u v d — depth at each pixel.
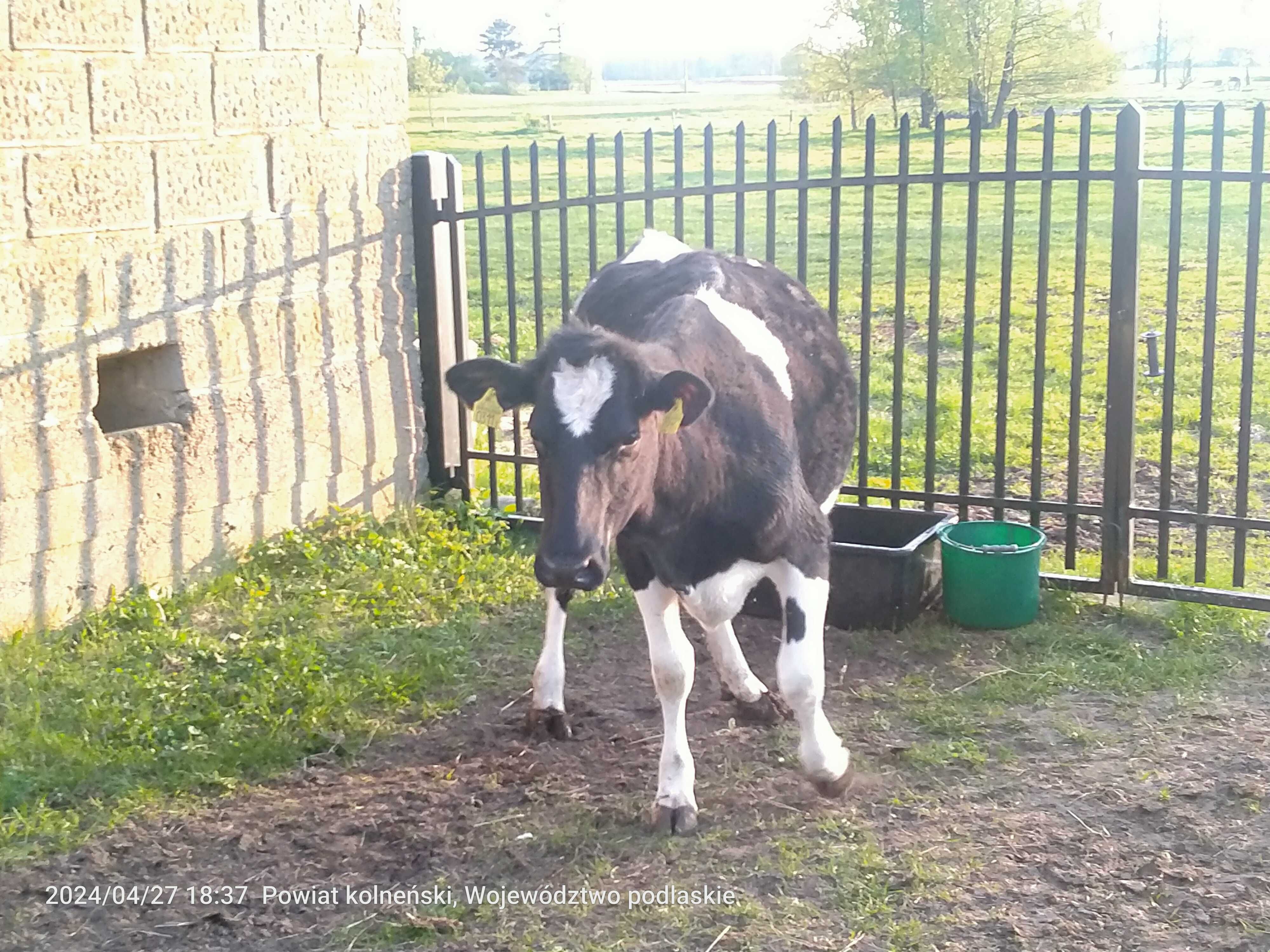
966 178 6.36
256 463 7.10
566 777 4.98
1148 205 19.66
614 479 3.95
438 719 5.53
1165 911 3.95
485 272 7.55
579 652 6.16
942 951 3.79
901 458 7.48
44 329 6.04
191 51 6.58
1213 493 8.14
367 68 7.53
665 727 4.64
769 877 4.21
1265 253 16.30
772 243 6.75
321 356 7.42
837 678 5.75
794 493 4.58
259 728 5.36
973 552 6.03
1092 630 6.12
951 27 31.62
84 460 6.25
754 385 4.64
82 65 6.09
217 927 4.11
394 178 7.75
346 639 6.27
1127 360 6.17
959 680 5.68
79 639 6.08
